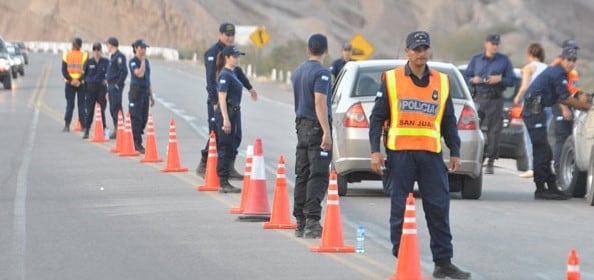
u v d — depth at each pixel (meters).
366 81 34.31
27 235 27.31
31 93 91.38
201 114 71.81
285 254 24.73
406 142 21.44
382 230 28.41
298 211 27.34
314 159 26.70
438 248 21.66
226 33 38.19
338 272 22.61
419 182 21.64
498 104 43.22
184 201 33.59
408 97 21.44
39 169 42.69
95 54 55.47
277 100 89.12
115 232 27.75
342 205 33.06
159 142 54.38
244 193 31.22
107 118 67.38
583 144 35.41
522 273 22.84
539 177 35.91
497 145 43.66
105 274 22.41
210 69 38.41
